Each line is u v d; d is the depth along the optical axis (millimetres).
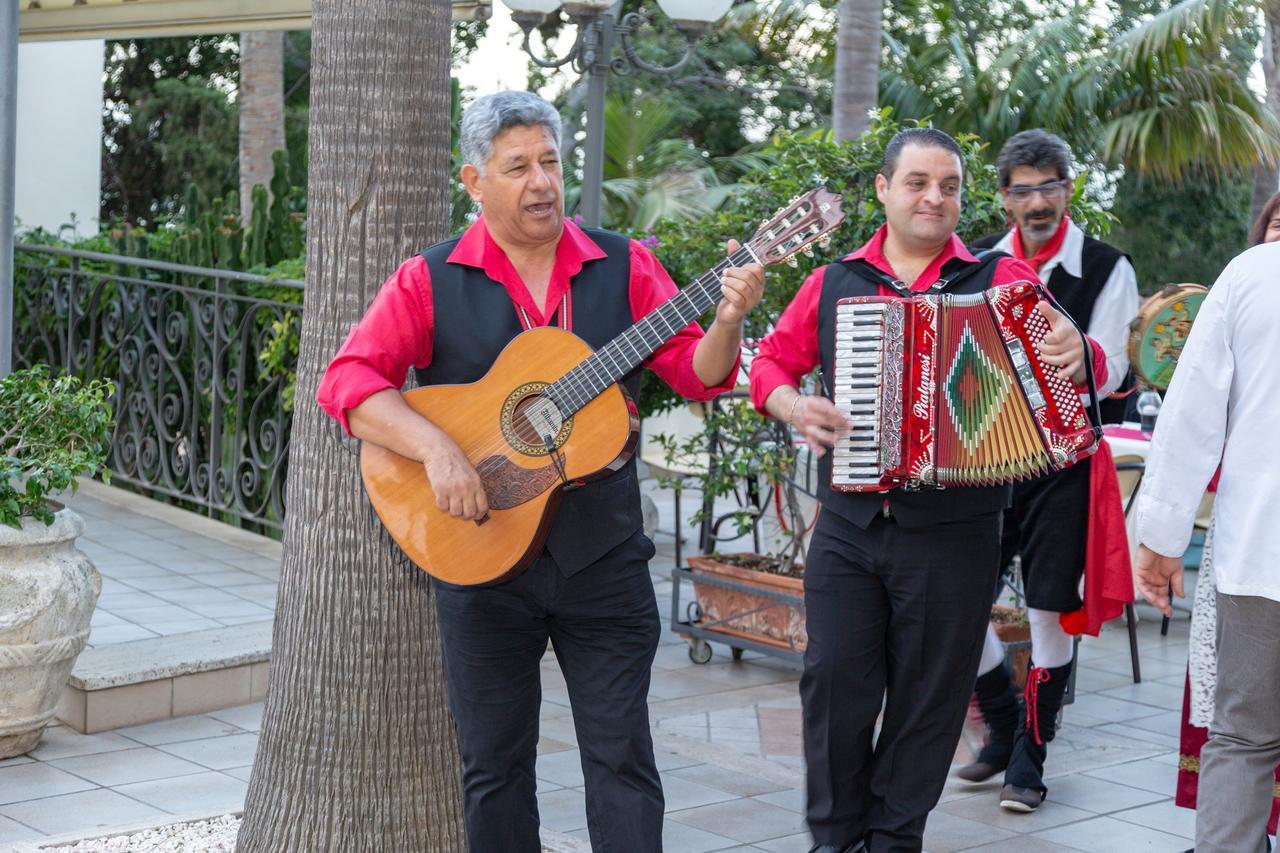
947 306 3131
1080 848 3979
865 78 7023
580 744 2926
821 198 2775
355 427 2836
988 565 3305
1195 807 3730
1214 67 14305
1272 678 3021
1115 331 4191
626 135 17047
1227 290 3068
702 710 5246
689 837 3969
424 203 3240
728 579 5719
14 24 4605
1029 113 14672
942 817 4227
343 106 3180
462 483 2721
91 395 4512
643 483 8797
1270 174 15016
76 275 8734
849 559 3344
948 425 3133
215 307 7605
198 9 6633
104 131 20859
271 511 7539
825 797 3471
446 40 3275
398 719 3283
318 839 3268
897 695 3396
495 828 2961
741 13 17875
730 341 2789
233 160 20188
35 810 3963
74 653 4391
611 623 2871
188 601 6020
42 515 4285
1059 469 3129
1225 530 3080
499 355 2859
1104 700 5625
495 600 2834
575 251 2912
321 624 3268
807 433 3195
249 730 4758
